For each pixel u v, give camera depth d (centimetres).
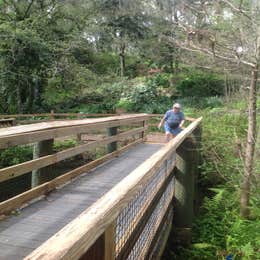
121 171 596
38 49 1748
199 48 609
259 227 596
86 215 153
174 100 2102
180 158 607
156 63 2436
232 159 811
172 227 604
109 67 2680
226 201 725
